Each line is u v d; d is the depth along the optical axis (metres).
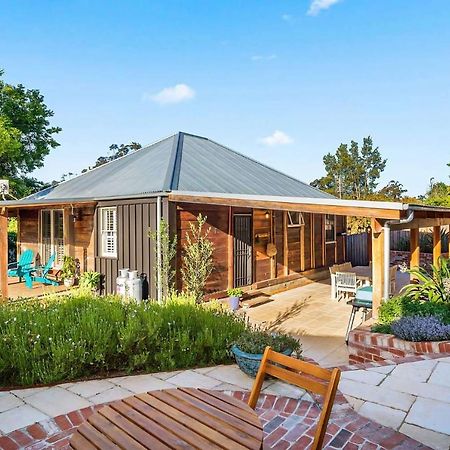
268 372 2.80
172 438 2.10
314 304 10.64
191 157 12.59
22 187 18.98
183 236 9.59
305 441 3.29
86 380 4.65
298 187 15.13
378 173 44.00
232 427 2.21
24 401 4.05
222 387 4.41
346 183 42.91
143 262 9.70
